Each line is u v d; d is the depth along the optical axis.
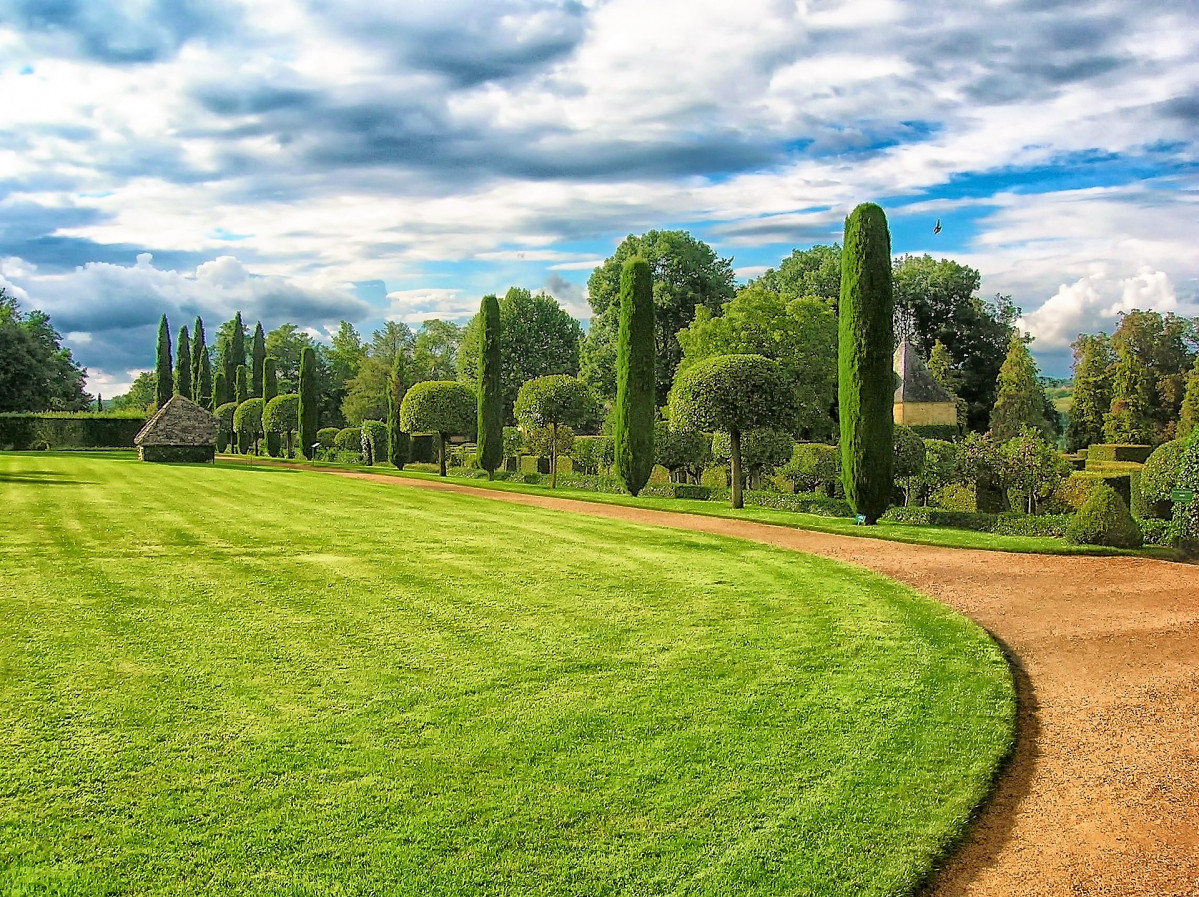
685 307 51.88
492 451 35.53
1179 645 9.08
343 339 87.50
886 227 17.73
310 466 44.56
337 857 4.89
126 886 4.60
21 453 45.97
